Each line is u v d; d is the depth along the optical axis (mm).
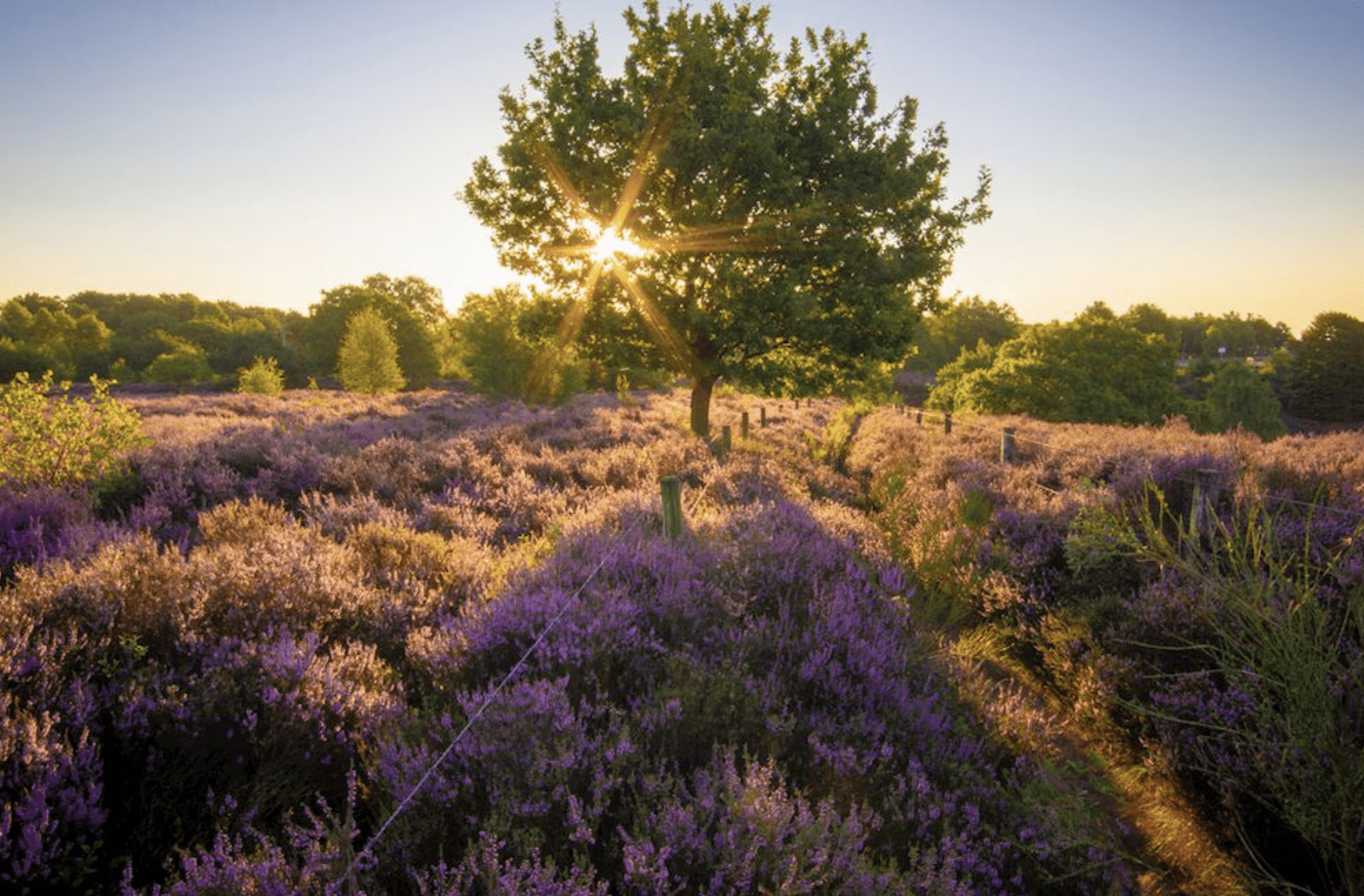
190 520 7121
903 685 4082
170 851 2482
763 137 14469
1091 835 3430
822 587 5324
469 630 4039
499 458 11633
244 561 4766
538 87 17594
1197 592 4512
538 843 2424
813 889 2438
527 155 17031
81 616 3672
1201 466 7977
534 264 17953
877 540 7723
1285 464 9445
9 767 2494
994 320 143000
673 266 16328
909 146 16406
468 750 2846
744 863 2344
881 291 15609
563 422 18078
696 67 15734
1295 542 4309
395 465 10008
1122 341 47812
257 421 19844
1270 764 3268
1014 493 9289
